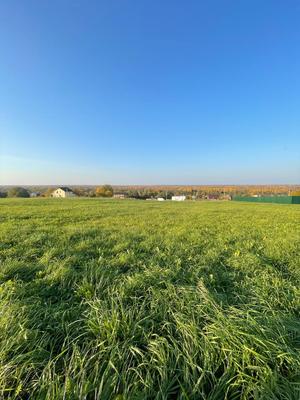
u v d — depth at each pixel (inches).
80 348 80.8
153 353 77.1
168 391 65.8
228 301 117.0
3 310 95.6
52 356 78.2
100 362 74.1
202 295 113.0
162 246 228.8
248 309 102.9
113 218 486.0
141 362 74.9
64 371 71.1
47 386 65.6
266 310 106.8
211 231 328.8
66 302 115.6
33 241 237.6
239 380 66.4
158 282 134.6
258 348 76.6
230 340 79.0
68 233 285.9
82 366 70.6
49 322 96.0
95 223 399.9
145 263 174.9
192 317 94.5
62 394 61.5
